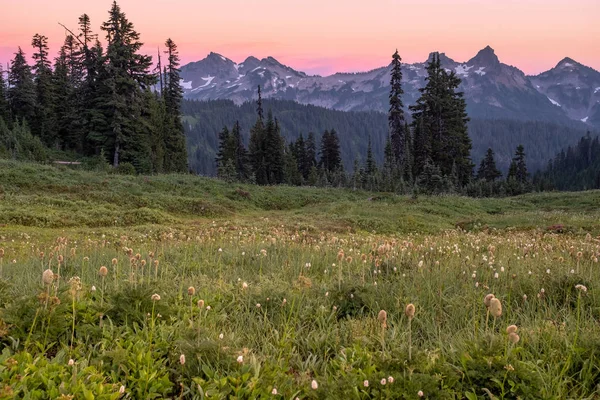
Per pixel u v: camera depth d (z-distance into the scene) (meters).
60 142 60.34
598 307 5.07
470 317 5.11
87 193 27.12
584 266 7.19
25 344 3.66
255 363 3.60
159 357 3.83
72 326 4.18
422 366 3.49
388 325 4.75
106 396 3.04
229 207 31.95
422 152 65.12
